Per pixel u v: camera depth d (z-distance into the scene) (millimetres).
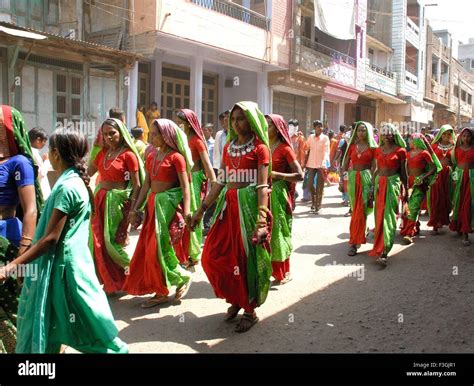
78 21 12438
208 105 17344
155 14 11914
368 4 29312
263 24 16297
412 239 8156
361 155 6812
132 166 4914
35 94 10703
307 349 3883
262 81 17406
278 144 5383
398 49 29109
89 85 11641
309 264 6492
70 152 2992
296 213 10711
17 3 10977
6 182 3297
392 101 29734
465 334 4211
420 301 5055
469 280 5781
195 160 6297
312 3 19125
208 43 13719
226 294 4258
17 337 2955
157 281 4680
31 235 3203
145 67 14641
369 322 4473
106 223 4926
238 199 4164
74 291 2939
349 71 22344
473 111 53281
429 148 7797
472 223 7660
